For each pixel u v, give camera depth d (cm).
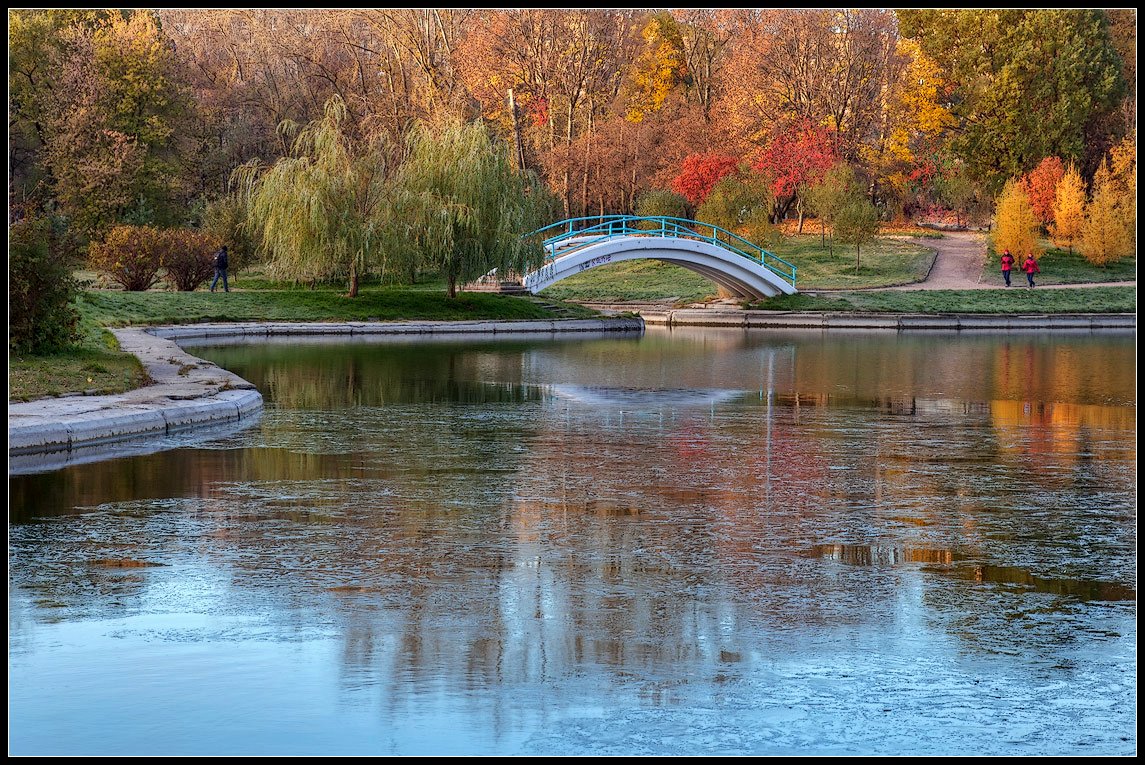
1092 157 9475
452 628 935
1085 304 6806
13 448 1808
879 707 778
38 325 2888
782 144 9031
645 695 795
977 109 9300
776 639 912
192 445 1955
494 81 9025
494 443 2008
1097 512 1417
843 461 1823
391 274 5612
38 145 8750
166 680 816
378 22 8938
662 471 1717
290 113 9250
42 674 830
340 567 1129
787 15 9269
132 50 8400
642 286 7838
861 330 6234
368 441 2020
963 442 2055
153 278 6406
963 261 8569
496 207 5597
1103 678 833
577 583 1073
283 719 751
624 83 10381
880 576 1103
